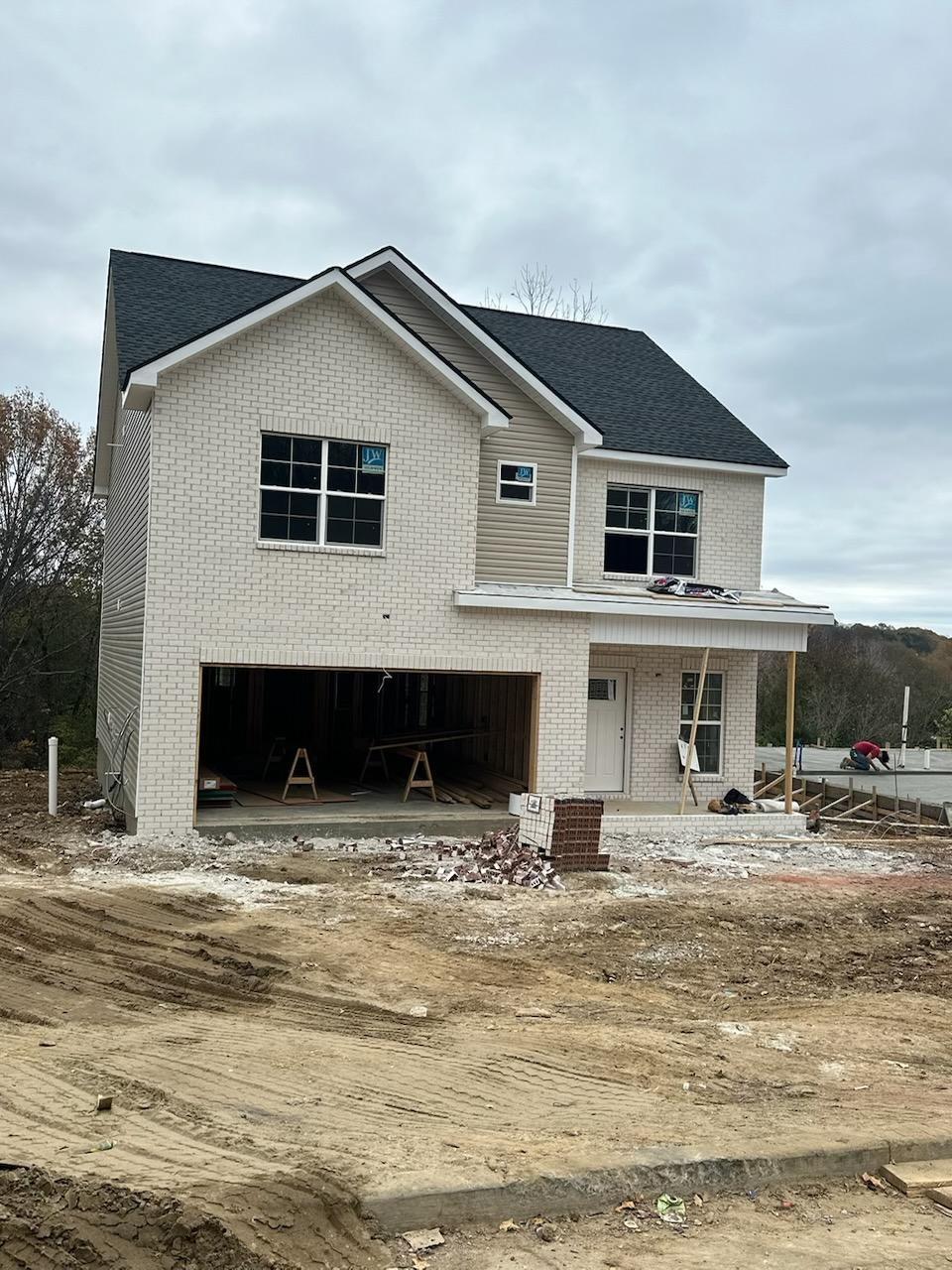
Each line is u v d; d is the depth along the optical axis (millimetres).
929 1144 6250
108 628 24141
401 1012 8594
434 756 22984
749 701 21125
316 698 23531
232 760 22594
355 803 17984
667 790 20500
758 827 18906
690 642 18562
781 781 24172
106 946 10266
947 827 19953
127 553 19281
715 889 13898
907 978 10461
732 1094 7148
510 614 17328
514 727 19328
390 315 16000
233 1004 8742
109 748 21141
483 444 18406
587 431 18625
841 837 18781
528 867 13945
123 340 15992
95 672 39031
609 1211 5410
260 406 15609
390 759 22359
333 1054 7473
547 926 11586
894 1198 5816
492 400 17734
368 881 13352
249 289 19656
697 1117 6574
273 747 20703
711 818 18578
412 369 16562
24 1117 6031
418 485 16656
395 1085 6887
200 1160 5438
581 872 14391
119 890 12430
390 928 11156
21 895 12078
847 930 12211
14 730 36750
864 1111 6887
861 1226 5445
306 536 16062
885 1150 6133
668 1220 5375
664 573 20672
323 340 15984
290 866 13992
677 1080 7352
